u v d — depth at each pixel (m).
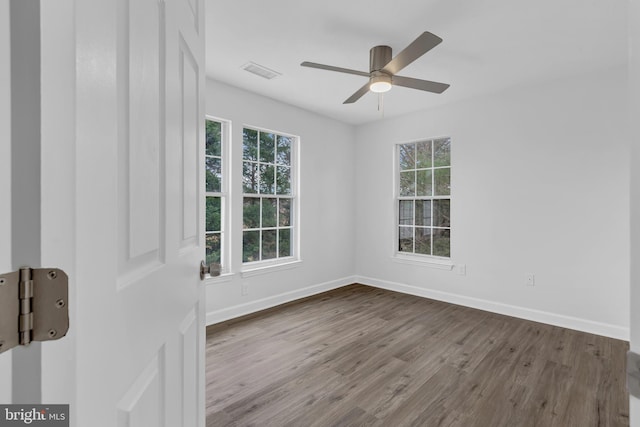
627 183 2.74
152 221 0.65
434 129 3.94
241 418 1.72
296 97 3.61
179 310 0.82
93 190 0.43
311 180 4.16
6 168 0.34
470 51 2.54
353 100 2.70
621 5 1.96
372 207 4.62
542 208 3.16
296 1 1.96
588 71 2.88
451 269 3.80
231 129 3.29
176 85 0.79
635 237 0.42
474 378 2.12
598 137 2.87
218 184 3.27
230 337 2.78
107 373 0.47
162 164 0.71
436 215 4.01
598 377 2.13
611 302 2.81
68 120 0.38
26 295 0.35
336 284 4.52
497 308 3.44
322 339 2.75
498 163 3.43
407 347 2.59
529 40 2.38
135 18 0.57
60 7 0.37
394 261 4.36
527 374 2.17
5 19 0.34
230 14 2.09
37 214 0.35
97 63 0.44
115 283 0.49
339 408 1.81
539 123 3.17
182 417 0.84
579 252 2.96
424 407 1.82
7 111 0.34
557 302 3.08
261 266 3.65
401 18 2.12
